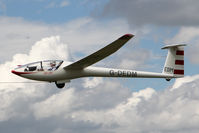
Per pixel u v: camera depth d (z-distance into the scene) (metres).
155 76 28.41
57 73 24.58
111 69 26.50
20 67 24.16
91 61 24.17
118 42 21.77
